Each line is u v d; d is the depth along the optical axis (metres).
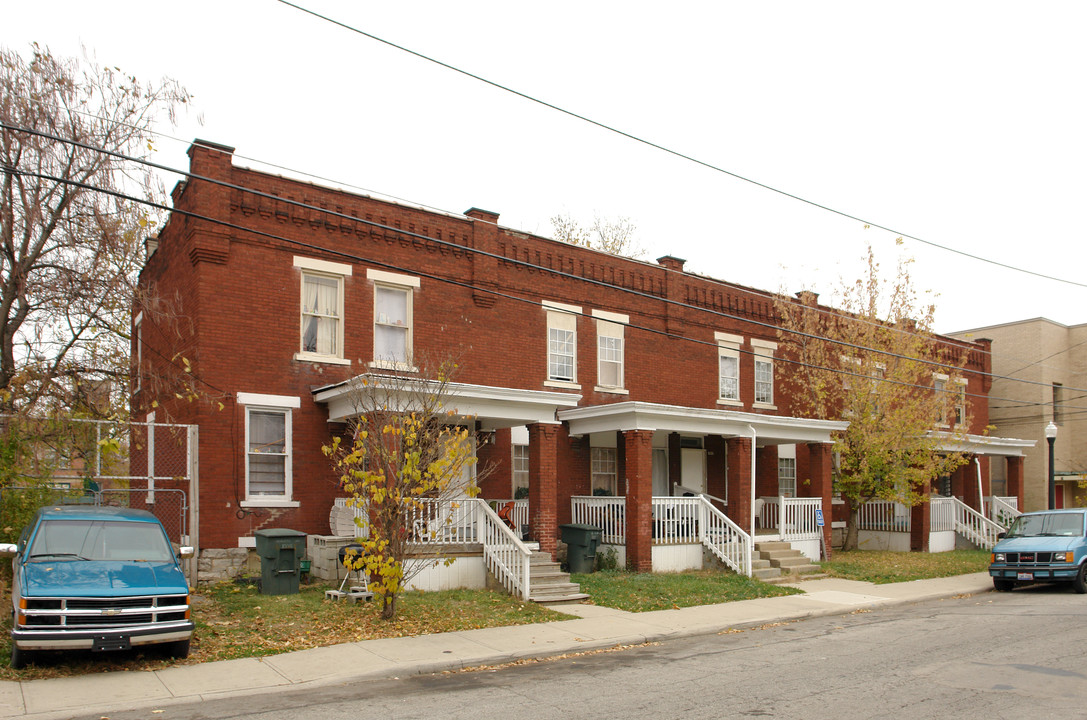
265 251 17.55
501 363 20.73
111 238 15.59
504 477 20.55
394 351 19.14
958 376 29.78
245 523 16.67
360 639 12.34
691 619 14.73
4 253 15.32
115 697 9.14
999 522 31.58
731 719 8.25
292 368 17.59
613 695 9.34
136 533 11.70
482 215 20.83
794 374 27.08
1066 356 39.94
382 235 19.16
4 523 13.41
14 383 14.87
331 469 17.86
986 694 9.24
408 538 15.50
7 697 9.02
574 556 19.97
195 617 13.24
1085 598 17.66
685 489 24.09
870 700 8.99
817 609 16.08
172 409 17.86
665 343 24.38
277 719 8.36
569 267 22.47
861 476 26.06
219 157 17.05
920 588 19.44
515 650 11.82
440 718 8.38
